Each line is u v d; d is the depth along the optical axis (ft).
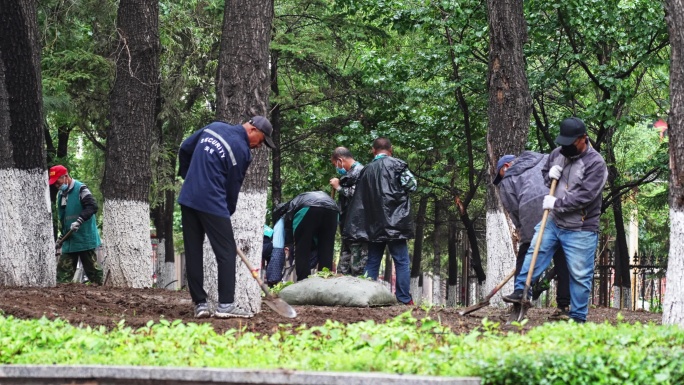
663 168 69.46
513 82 46.60
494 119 46.83
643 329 25.52
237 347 23.66
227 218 31.65
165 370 20.39
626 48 66.08
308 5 76.59
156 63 51.85
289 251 50.16
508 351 21.47
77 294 39.63
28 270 43.04
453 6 65.46
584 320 32.09
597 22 65.05
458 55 69.21
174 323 26.37
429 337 24.82
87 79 64.08
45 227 43.57
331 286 38.47
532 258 31.42
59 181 50.06
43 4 60.03
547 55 69.82
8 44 42.22
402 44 82.58
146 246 50.96
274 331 28.12
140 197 50.85
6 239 42.88
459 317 35.17
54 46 65.92
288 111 81.61
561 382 19.42
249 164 33.17
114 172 50.62
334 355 22.18
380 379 19.13
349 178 45.57
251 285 33.99
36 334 25.14
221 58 34.58
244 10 34.32
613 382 19.40
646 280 89.35
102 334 25.58
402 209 42.63
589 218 31.81
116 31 53.36
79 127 76.84
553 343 22.88
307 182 81.46
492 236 45.78
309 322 31.42
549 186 32.40
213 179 31.53
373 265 43.80
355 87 79.05
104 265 50.65
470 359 20.74
